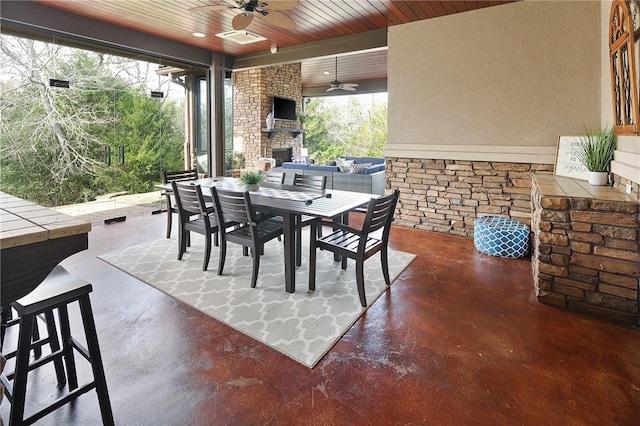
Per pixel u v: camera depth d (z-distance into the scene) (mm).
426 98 4730
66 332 1702
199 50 5988
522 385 1855
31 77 4668
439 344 2232
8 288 1145
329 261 3760
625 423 1604
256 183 3963
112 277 3254
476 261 3756
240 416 1650
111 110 5473
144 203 6012
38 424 1585
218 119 6383
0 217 1341
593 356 2100
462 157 4543
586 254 2572
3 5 3889
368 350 2172
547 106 4004
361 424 1605
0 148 4527
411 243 4395
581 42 3770
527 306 2734
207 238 3418
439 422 1617
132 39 5059
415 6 4160
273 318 2545
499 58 4211
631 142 2604
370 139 15547
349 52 5250
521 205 4262
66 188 5117
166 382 1872
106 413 1514
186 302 2775
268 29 4953
